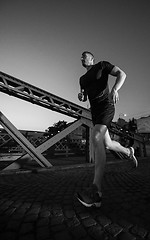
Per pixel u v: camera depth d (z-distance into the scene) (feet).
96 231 3.97
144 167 18.04
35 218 4.78
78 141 38.88
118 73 5.60
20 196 7.14
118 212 5.12
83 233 3.89
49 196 7.08
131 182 10.16
